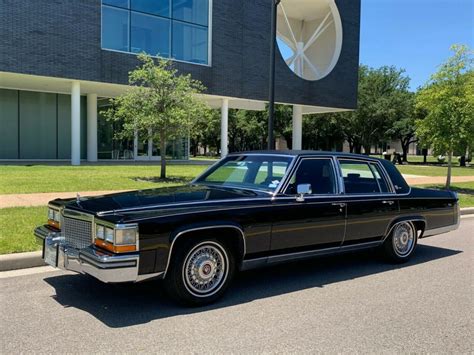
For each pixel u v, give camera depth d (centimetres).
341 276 620
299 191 548
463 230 1035
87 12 2141
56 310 473
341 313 477
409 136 5638
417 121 1881
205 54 2630
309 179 589
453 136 1730
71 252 475
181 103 1675
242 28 2752
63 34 2081
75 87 2208
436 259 735
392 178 689
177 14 2502
